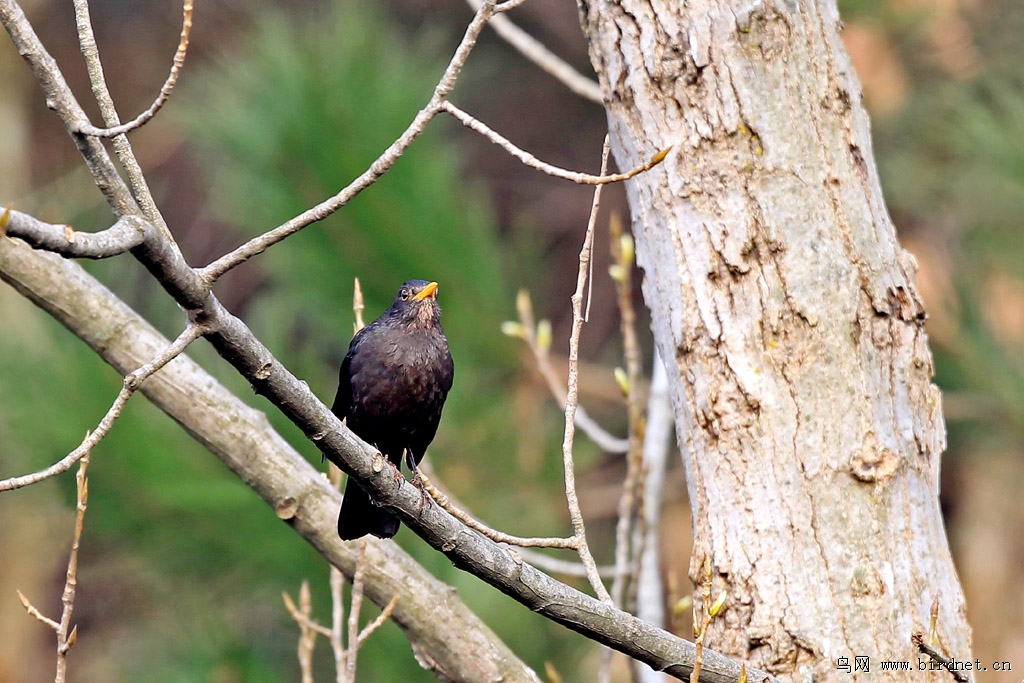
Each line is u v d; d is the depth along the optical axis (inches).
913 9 487.2
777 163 293.9
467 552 262.7
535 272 460.4
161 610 449.4
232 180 413.4
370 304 417.4
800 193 293.1
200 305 225.5
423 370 378.0
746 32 298.2
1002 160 414.6
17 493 455.2
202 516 386.6
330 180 402.3
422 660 327.0
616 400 534.6
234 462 330.3
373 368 375.9
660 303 301.7
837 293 289.1
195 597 419.5
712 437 291.0
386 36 426.3
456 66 240.4
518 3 242.5
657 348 309.1
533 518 422.0
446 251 414.0
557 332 794.2
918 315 295.4
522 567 262.7
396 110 405.1
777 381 287.3
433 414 387.5
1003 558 664.4
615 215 359.9
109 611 800.9
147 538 395.2
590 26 314.3
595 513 573.9
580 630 264.4
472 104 880.9
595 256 805.9
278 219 407.8
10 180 900.0
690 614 402.6
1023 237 424.2
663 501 637.9
